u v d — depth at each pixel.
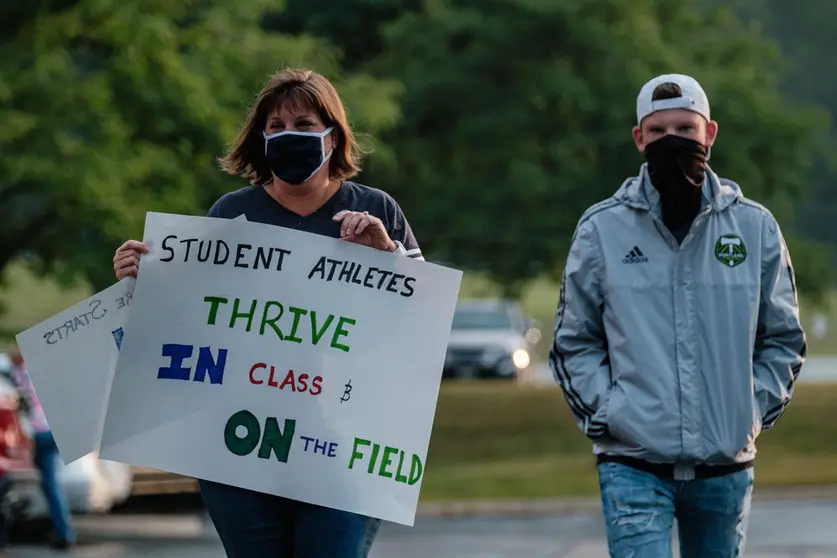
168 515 39.19
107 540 33.06
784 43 155.62
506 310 90.75
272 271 11.88
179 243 11.94
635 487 12.38
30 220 40.62
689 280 12.36
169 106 41.34
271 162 11.47
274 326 11.84
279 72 11.64
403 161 62.62
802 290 73.50
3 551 30.83
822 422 59.62
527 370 87.88
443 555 28.94
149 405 11.80
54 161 39.00
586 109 61.78
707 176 12.48
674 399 12.27
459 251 64.62
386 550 30.05
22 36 40.12
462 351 86.88
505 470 48.91
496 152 63.06
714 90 67.25
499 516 38.91
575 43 62.88
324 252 11.86
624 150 63.91
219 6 47.22
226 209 11.99
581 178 63.06
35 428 30.98
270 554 11.77
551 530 34.34
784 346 12.65
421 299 11.88
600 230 12.55
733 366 12.34
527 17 62.12
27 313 85.62
